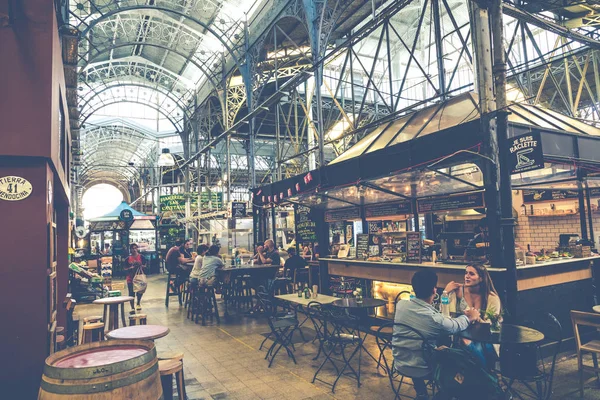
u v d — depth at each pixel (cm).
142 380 221
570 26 963
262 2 1349
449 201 697
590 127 602
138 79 2250
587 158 505
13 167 304
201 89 2123
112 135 3044
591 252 592
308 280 928
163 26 1750
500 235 455
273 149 2534
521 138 408
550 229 945
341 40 1336
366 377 443
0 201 299
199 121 2183
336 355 521
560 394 381
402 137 628
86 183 4881
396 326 322
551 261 502
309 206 896
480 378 260
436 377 270
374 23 757
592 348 374
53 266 385
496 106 428
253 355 539
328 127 1273
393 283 627
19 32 308
